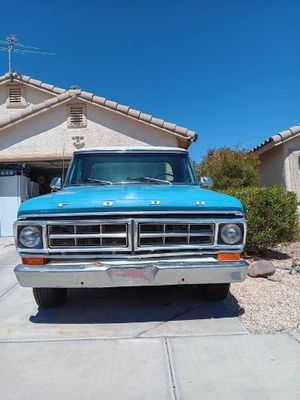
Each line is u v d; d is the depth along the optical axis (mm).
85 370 3586
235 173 13719
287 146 12867
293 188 12766
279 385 3264
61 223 4352
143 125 13445
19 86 17578
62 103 13469
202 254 4461
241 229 4500
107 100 13328
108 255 4398
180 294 5867
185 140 13273
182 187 5617
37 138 13586
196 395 3146
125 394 3186
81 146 13492
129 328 4582
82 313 5133
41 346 4117
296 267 7133
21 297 5945
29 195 15039
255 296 5625
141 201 4418
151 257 4422
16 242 4465
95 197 4570
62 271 4297
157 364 3664
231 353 3854
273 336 4242
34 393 3223
